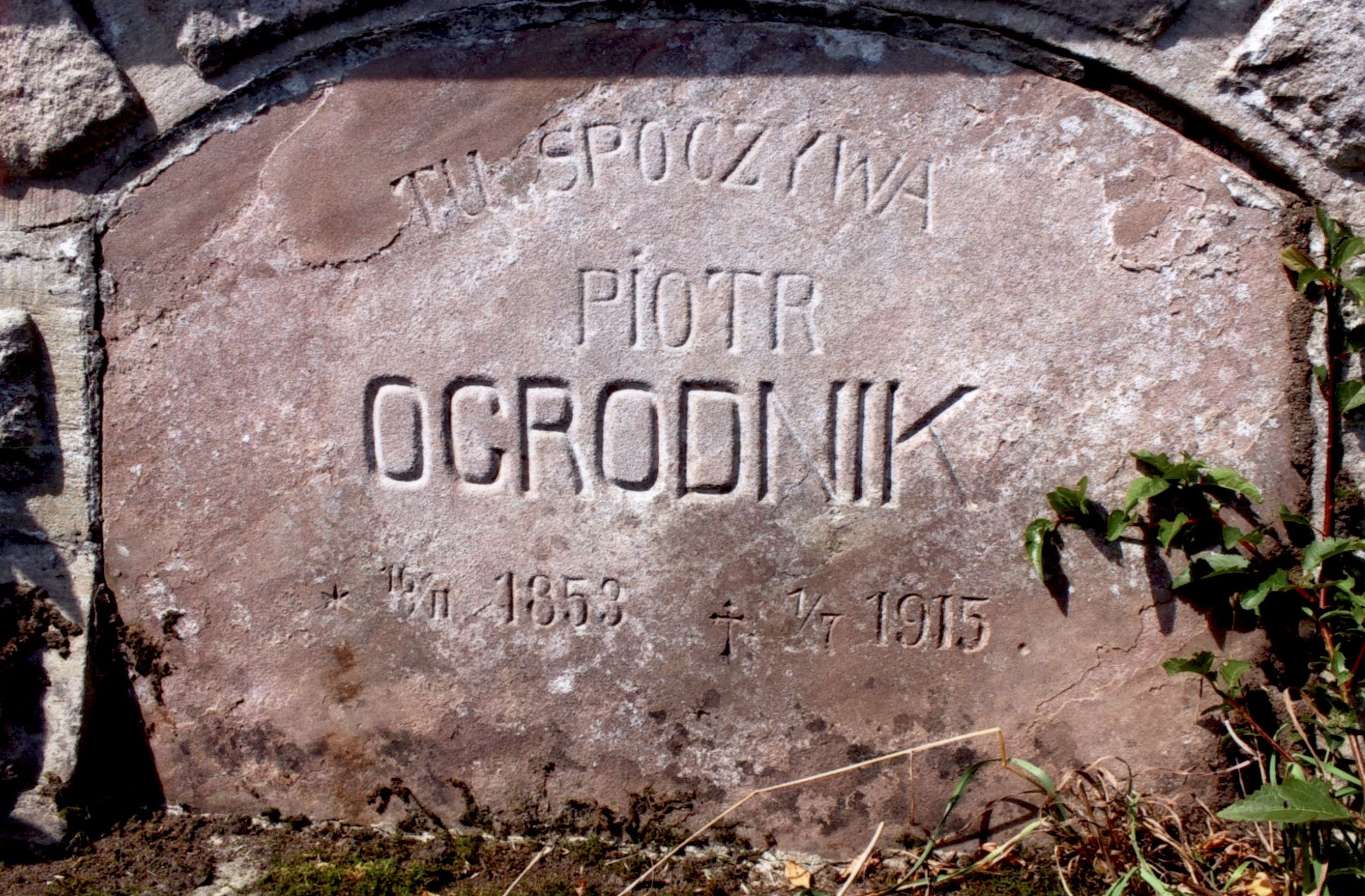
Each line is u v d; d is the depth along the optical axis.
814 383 1.31
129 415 1.36
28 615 1.38
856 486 1.32
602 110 1.30
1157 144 1.27
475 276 1.33
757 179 1.30
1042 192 1.28
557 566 1.35
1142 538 1.30
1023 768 1.34
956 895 1.32
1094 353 1.29
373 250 1.33
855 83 1.28
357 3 1.30
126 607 1.39
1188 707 1.32
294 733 1.39
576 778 1.38
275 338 1.34
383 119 1.31
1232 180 1.27
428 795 1.39
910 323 1.30
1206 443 1.29
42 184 1.35
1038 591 1.32
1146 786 1.33
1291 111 1.25
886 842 1.36
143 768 1.39
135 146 1.34
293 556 1.37
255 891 1.33
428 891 1.33
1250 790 1.33
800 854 1.36
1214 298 1.28
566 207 1.31
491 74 1.30
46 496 1.38
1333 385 1.27
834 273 1.30
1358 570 1.28
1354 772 1.29
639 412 1.33
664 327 1.32
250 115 1.32
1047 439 1.30
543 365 1.33
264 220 1.33
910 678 1.34
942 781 1.35
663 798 1.37
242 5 1.30
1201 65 1.25
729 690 1.35
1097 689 1.33
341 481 1.36
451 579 1.36
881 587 1.33
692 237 1.31
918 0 1.27
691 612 1.35
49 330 1.36
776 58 1.28
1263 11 1.24
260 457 1.36
